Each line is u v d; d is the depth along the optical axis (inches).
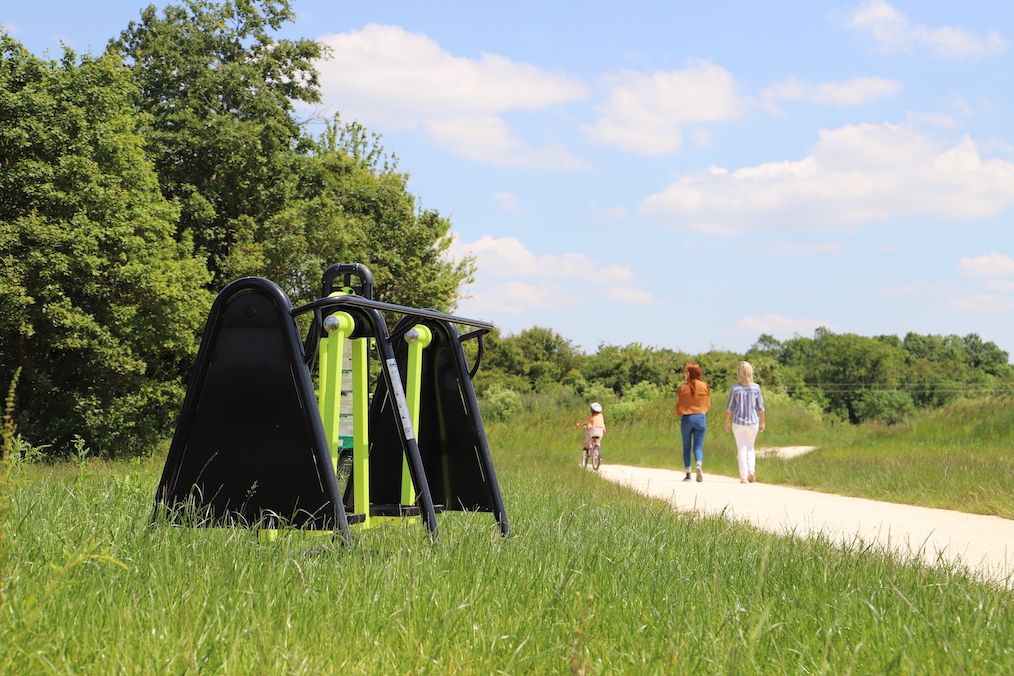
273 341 184.7
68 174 776.9
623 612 142.3
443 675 109.3
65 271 752.3
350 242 1162.0
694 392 593.3
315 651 111.6
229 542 163.8
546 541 202.2
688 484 560.1
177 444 186.5
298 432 182.4
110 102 837.8
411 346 227.3
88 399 813.2
